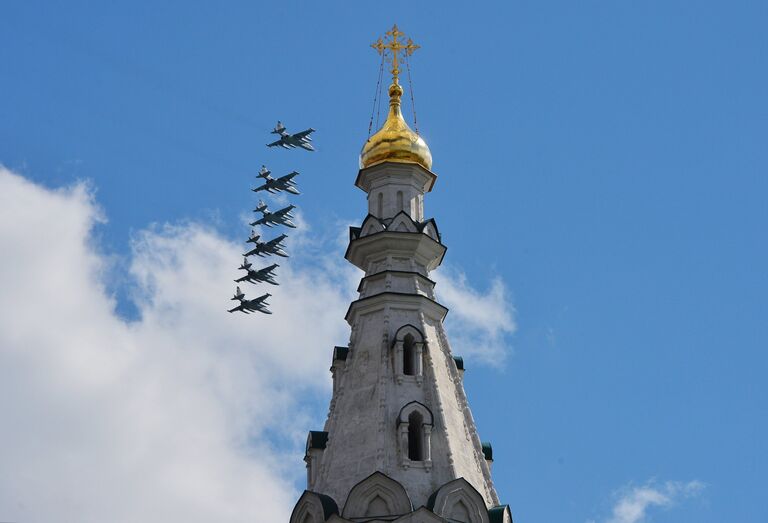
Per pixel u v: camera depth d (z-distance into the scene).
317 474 93.75
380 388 93.88
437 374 95.56
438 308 99.00
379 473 89.06
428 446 91.50
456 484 89.50
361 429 92.62
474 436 95.00
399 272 99.44
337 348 98.69
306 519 90.31
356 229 102.56
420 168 103.69
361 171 104.19
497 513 90.12
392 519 87.75
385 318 97.19
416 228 101.00
